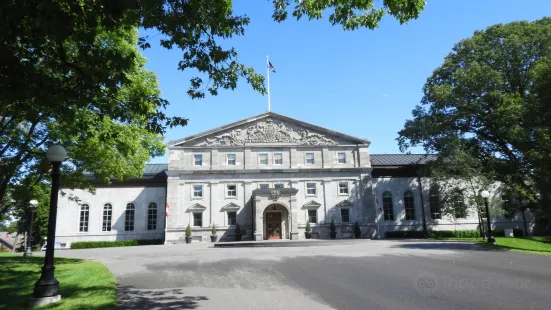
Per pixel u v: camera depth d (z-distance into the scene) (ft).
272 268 55.72
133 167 82.58
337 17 35.42
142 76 71.00
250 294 37.04
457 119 138.51
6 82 28.99
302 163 153.99
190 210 144.87
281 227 145.18
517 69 124.77
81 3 29.66
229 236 144.25
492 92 120.88
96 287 39.73
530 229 160.35
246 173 150.10
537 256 67.72
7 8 24.67
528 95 113.39
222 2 32.94
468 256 68.03
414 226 157.58
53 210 35.65
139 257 80.69
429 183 161.58
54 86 32.63
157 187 152.76
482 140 142.20
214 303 33.19
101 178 74.74
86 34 30.12
